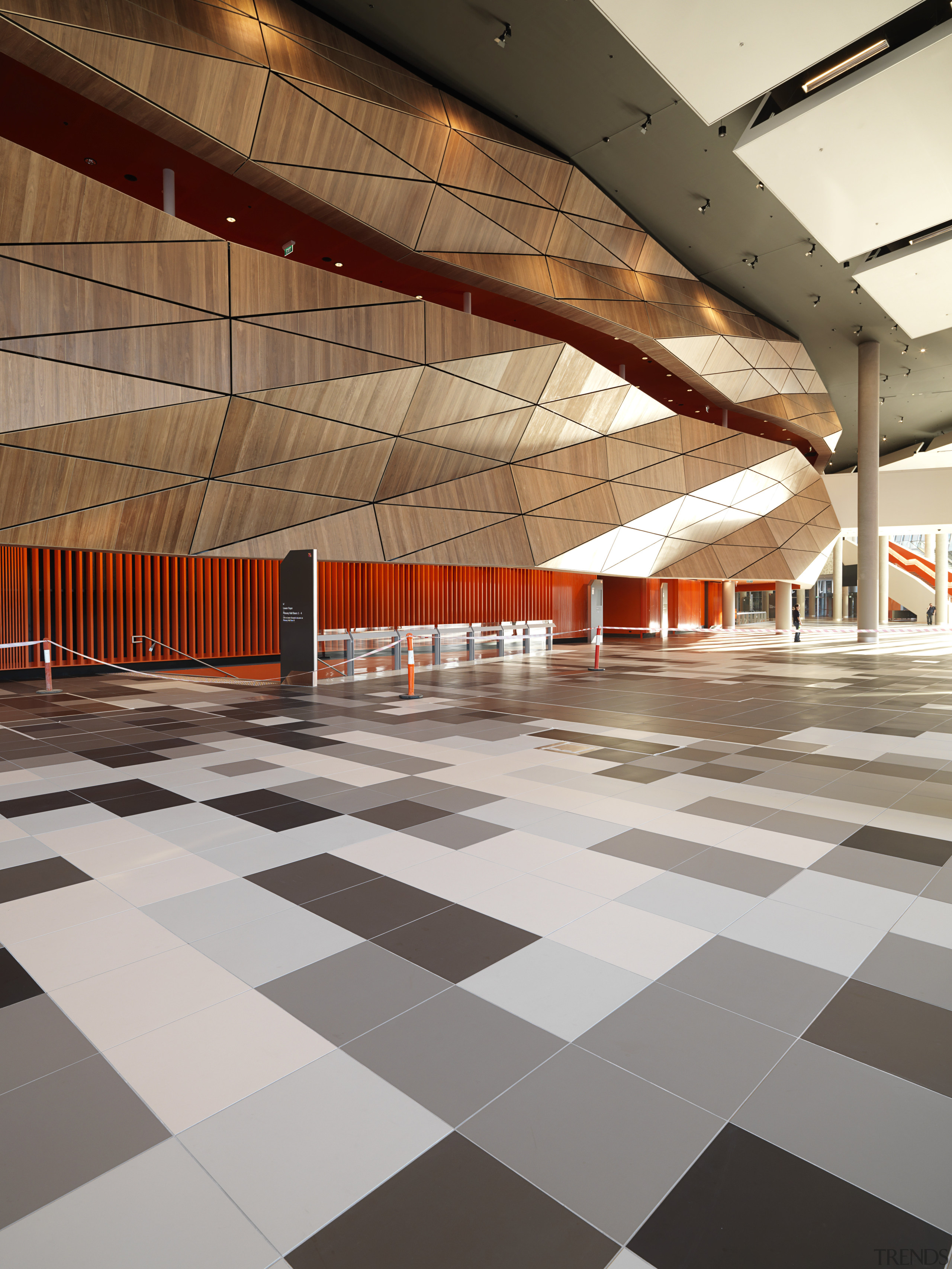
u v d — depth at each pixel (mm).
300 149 13664
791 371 29328
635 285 21438
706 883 4316
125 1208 1993
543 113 16406
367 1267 1806
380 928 3729
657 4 11328
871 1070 2592
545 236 18672
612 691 13555
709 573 29000
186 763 7559
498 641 21891
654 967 3320
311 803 6047
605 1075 2557
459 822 5512
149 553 14453
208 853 4844
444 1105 2402
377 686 14352
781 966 3326
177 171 13930
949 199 16812
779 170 15961
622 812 5770
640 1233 1908
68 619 17328
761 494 30016
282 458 15281
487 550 19984
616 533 23906
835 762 7586
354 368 15234
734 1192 2043
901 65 12781
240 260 13570
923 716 10641
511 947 3514
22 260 11266
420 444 17500
